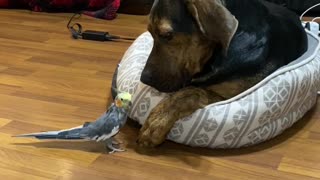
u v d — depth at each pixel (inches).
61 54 104.1
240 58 65.9
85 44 110.9
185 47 63.0
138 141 66.8
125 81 73.2
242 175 61.5
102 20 130.6
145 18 132.9
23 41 112.7
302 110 73.9
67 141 68.4
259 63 67.2
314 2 128.1
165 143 68.4
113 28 123.3
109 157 65.0
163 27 60.7
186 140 65.7
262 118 65.5
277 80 67.0
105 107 79.2
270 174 61.7
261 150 67.1
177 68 64.2
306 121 75.5
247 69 66.6
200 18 60.2
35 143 68.0
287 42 73.5
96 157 64.9
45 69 95.3
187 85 67.4
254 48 67.3
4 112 77.0
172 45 62.7
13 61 99.7
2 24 126.3
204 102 65.1
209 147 66.5
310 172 62.2
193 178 60.7
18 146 67.1
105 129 63.3
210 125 63.7
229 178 60.8
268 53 69.0
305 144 68.7
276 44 71.0
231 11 66.6
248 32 67.3
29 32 119.6
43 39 114.3
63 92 84.7
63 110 77.9
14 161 63.6
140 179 60.4
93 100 81.7
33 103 80.3
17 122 73.8
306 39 80.7
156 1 61.8
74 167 62.6
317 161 64.6
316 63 75.5
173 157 65.1
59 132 63.5
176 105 63.9
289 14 80.0
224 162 64.2
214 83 66.6
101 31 119.3
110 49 107.7
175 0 60.7
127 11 136.6
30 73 93.1
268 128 67.4
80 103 80.5
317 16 129.7
